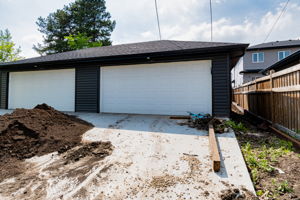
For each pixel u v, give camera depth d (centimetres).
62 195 197
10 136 341
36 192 203
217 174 231
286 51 1853
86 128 461
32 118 419
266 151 316
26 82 852
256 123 555
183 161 271
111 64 700
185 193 194
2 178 233
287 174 235
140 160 279
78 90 752
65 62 716
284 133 399
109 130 445
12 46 2328
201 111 593
